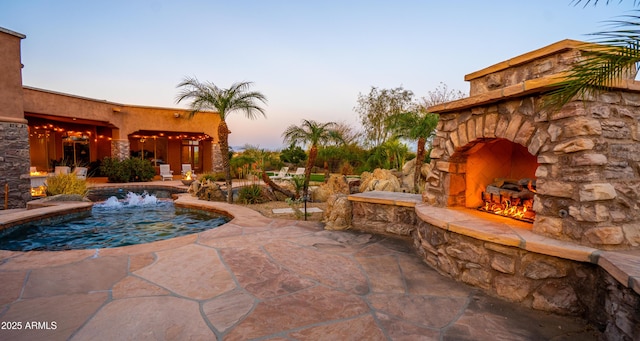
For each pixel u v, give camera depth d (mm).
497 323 2486
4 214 6996
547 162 2891
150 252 4305
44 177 11898
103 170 16188
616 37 1896
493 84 3875
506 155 4773
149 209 9305
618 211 2611
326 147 22094
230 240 4961
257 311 2656
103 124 17109
